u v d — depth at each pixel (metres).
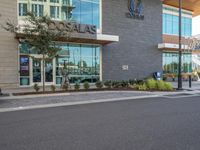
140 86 21.69
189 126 8.33
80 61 24.95
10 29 18.39
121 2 27.70
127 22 28.14
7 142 6.67
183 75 35.59
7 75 20.95
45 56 18.91
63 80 23.41
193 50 34.28
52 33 17.41
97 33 24.25
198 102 14.66
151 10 30.39
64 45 23.97
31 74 22.30
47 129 8.07
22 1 21.86
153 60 30.62
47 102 14.61
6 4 20.84
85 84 20.80
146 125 8.52
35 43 16.94
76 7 24.72
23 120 9.59
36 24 16.89
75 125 8.61
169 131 7.68
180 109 11.98
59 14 23.70
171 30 34.84
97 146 6.25
